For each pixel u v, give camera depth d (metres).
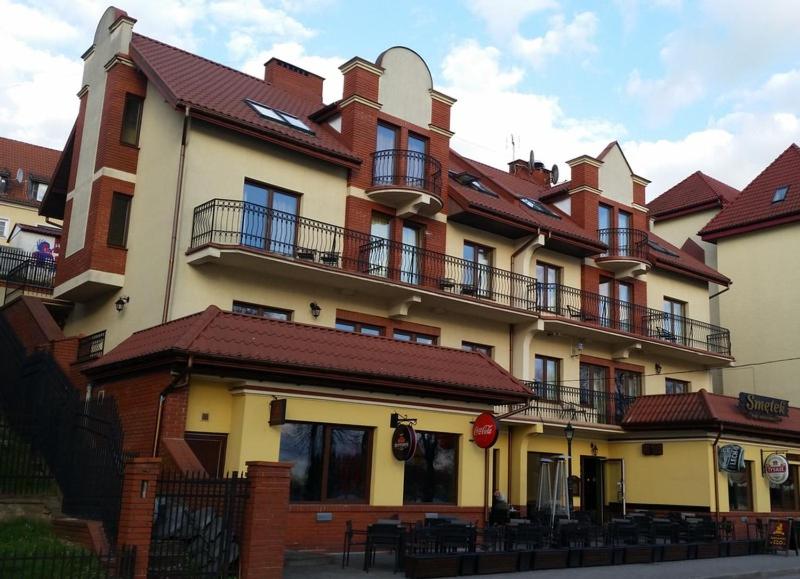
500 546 15.24
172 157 18.20
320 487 14.66
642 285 28.95
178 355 12.79
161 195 18.31
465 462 16.84
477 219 23.11
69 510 11.52
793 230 33.12
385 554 14.68
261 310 18.69
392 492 15.45
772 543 19.62
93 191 19.83
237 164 18.61
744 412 24.62
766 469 24.89
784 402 26.34
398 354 16.50
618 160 29.28
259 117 19.56
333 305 19.94
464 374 17.16
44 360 14.33
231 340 13.77
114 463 10.30
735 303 34.75
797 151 35.94
